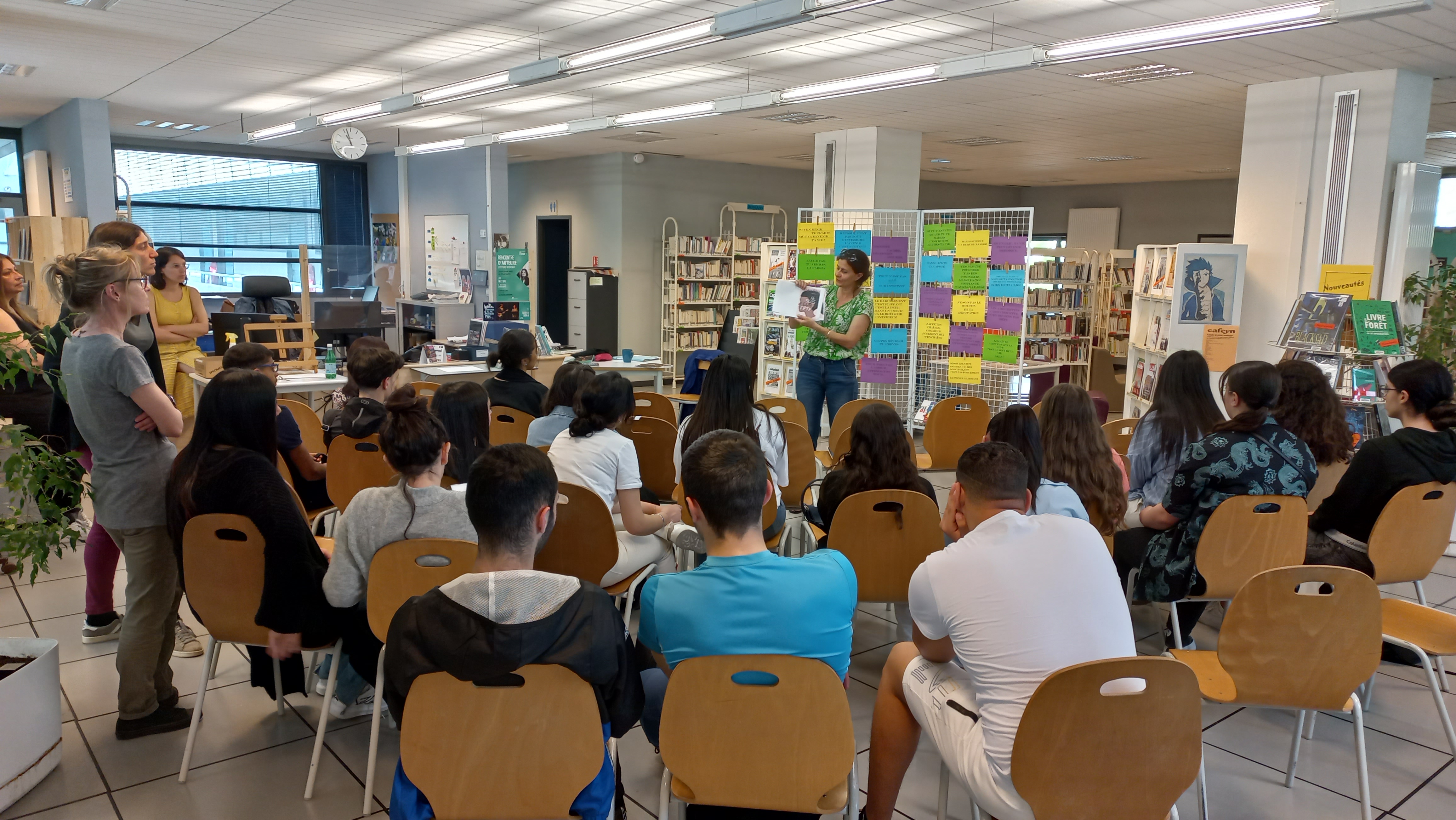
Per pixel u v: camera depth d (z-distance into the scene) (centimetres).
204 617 257
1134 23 577
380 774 268
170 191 1355
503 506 175
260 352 427
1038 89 754
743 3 563
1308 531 334
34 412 436
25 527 250
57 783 261
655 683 222
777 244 823
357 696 301
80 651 347
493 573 167
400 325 916
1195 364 348
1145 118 893
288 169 1462
